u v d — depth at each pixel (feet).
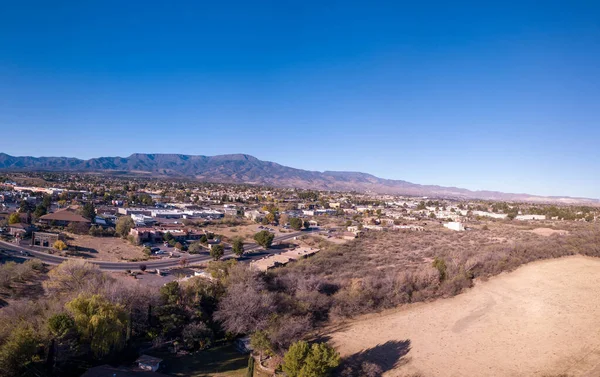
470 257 250.98
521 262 252.21
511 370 135.85
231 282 183.32
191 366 131.54
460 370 136.46
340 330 164.96
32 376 108.68
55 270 183.73
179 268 257.34
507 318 176.76
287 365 119.34
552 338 156.46
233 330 152.66
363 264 257.55
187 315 159.22
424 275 210.79
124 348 134.10
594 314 175.63
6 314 128.06
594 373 129.90
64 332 117.19
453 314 181.88
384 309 186.29
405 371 135.23
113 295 146.00
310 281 194.39
